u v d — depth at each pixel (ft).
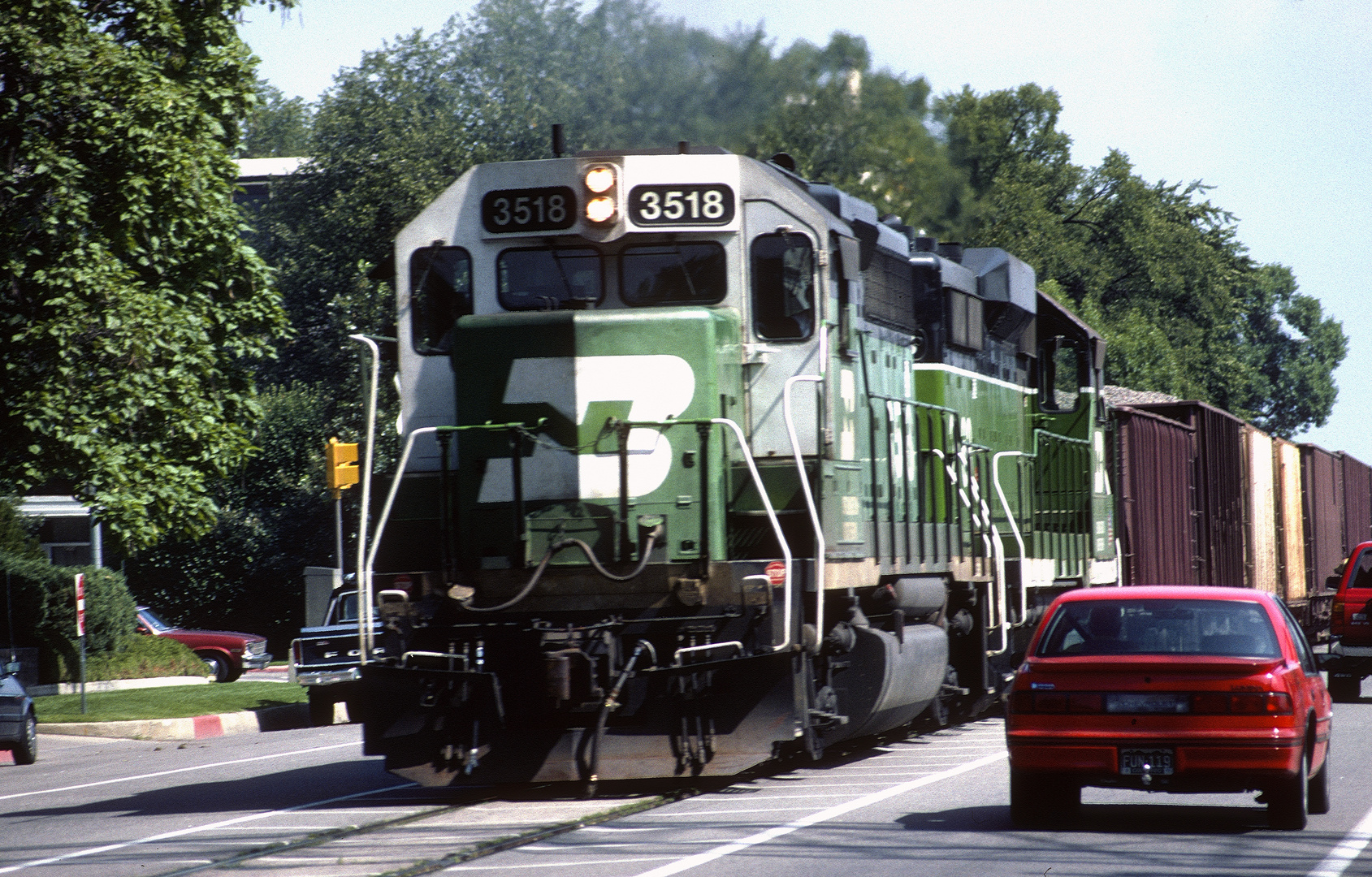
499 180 126.62
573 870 86.84
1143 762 96.48
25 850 105.70
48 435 223.30
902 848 93.45
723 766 114.93
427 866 88.89
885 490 143.84
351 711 228.22
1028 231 652.48
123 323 220.64
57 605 307.99
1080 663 98.37
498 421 119.65
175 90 230.68
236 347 254.88
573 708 116.67
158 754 198.18
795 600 118.73
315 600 274.57
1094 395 223.51
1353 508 441.68
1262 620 102.06
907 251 161.68
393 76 545.03
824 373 124.36
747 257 125.39
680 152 129.29
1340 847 93.81
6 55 221.66
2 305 225.35
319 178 531.91
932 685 150.30
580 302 123.54
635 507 118.11
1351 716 198.08
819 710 125.70
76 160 221.87
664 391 118.83
